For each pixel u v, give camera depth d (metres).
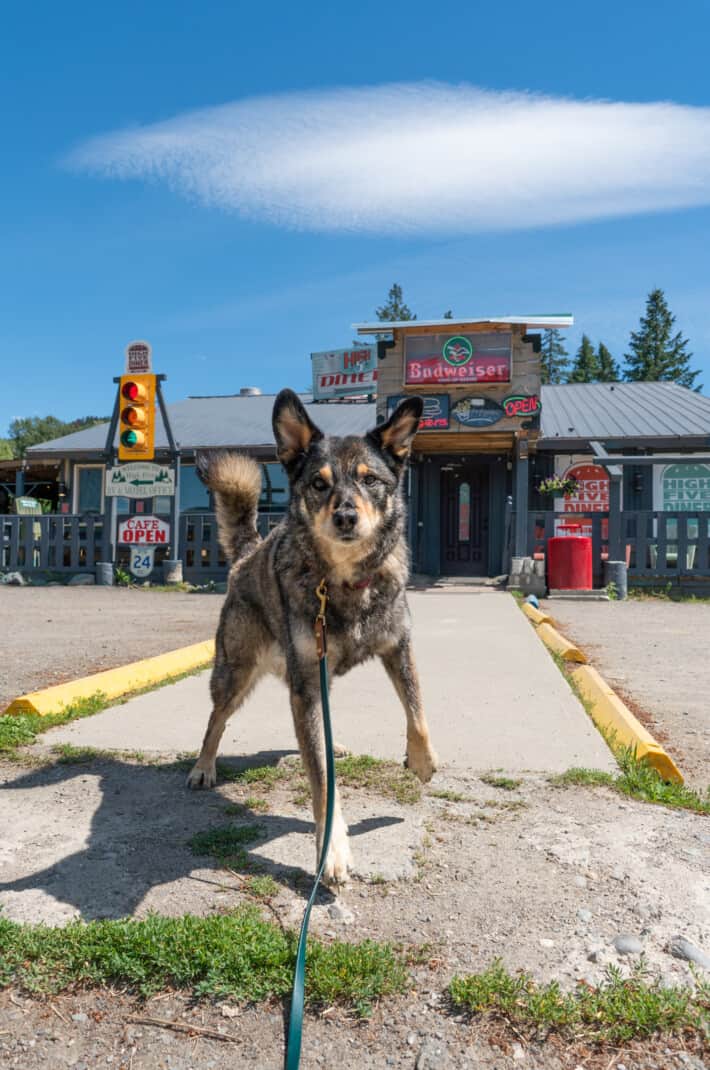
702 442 18.89
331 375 22.33
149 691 6.16
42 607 12.51
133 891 2.79
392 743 4.54
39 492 26.75
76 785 3.92
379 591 3.45
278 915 2.63
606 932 2.50
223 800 3.73
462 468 19.38
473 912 2.64
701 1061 1.96
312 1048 2.03
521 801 3.64
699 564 14.29
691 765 4.27
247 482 4.56
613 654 7.89
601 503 19.56
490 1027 2.08
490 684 6.08
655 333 71.56
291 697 3.33
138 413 16.16
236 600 4.03
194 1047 2.05
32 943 2.41
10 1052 2.03
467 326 15.07
